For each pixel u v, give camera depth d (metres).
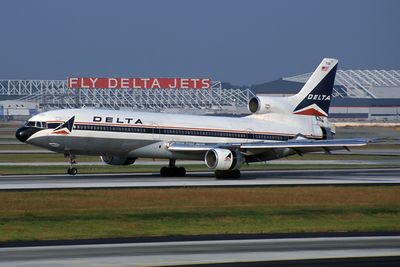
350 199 171.00
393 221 141.75
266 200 166.38
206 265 95.69
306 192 181.75
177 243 114.00
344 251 107.19
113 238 118.44
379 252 106.31
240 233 124.81
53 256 101.88
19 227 127.19
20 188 181.00
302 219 142.12
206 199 165.75
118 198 164.00
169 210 148.38
